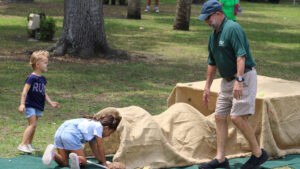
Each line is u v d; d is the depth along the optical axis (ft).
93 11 81.71
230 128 37.22
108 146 35.81
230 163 34.73
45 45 93.20
